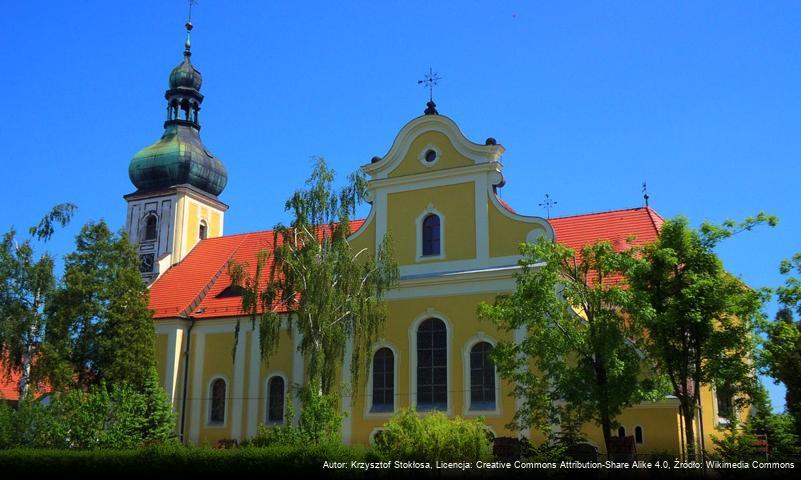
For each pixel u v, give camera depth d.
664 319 24.69
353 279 34.47
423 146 38.81
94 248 40.94
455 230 37.22
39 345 39.22
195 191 53.56
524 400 33.59
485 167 37.19
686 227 26.08
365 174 39.75
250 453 25.19
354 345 35.06
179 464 26.12
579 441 26.50
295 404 39.84
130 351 39.06
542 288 26.05
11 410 34.03
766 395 25.69
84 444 32.09
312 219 35.50
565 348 25.67
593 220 40.94
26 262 41.53
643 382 25.55
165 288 48.16
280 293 35.66
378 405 36.56
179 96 55.81
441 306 36.34
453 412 34.78
